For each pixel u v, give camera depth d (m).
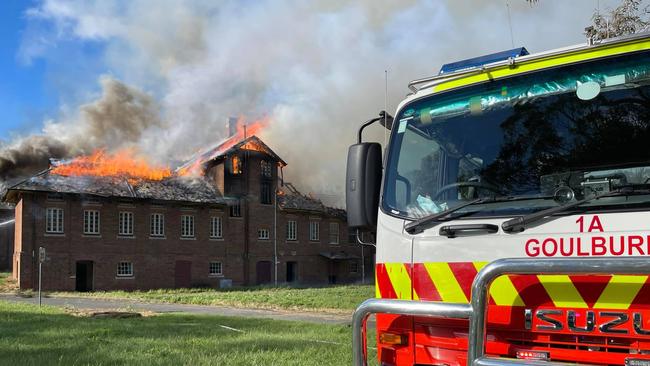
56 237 40.88
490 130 3.53
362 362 2.94
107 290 42.75
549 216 3.07
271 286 49.47
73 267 41.44
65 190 41.03
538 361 2.55
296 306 24.50
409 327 3.38
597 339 2.84
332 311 22.48
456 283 3.27
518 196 3.27
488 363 2.54
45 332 10.88
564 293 2.93
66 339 9.88
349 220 3.87
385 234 3.67
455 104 3.70
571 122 3.29
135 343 9.44
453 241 3.32
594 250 2.94
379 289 3.65
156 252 45.50
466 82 3.68
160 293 38.53
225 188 49.97
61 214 41.34
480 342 2.63
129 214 44.56
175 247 46.53
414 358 3.34
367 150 3.87
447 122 3.69
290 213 54.03
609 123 3.19
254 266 51.03
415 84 3.91
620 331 2.78
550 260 2.54
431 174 3.64
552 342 2.94
